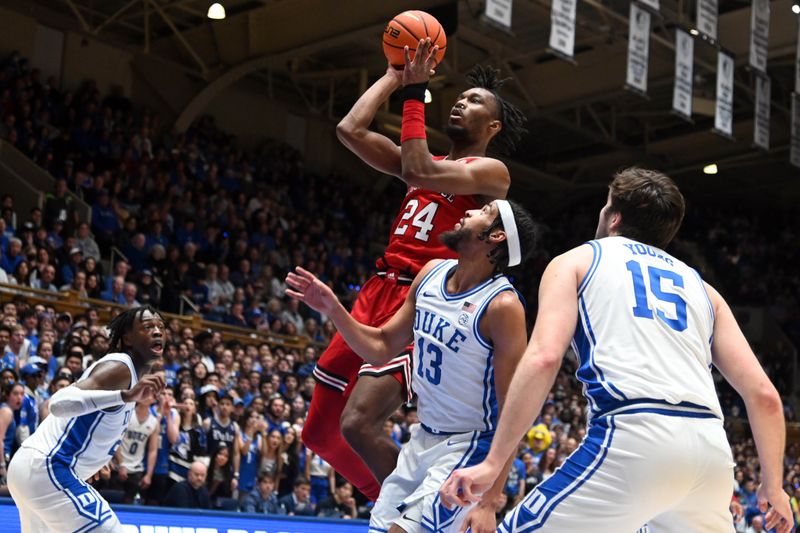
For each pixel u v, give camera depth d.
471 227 3.64
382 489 3.87
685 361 3.04
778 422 3.10
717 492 2.98
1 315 10.71
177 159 18.64
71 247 13.70
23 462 4.40
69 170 16.23
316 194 22.06
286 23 18.80
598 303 3.09
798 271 28.72
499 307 3.56
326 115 23.62
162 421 9.62
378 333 3.90
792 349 26.48
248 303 15.76
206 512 8.30
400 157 4.46
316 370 4.60
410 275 4.42
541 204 27.41
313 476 11.30
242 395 11.76
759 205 30.25
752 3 17.02
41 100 17.27
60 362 10.28
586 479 2.93
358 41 20.47
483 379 3.63
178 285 14.90
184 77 20.88
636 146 25.25
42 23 18.94
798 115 18.22
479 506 3.33
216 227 17.36
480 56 20.91
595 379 3.02
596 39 19.56
